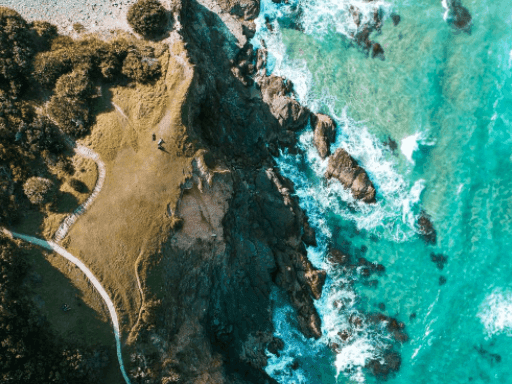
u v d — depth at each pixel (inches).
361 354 2124.8
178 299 1903.3
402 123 2225.6
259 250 2097.7
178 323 1895.9
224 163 2014.0
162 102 1925.4
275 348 2128.4
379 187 2193.7
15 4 2001.7
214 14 2268.7
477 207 2165.4
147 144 1902.1
